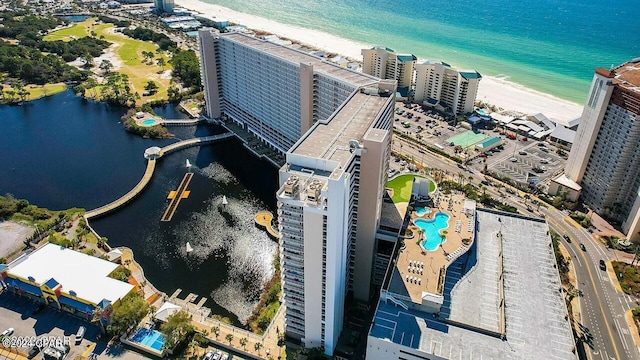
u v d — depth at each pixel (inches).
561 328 6048.2
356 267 7283.5
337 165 6028.5
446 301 6510.8
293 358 6579.7
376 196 6574.8
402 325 6018.7
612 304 7416.3
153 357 6648.6
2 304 7465.6
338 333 6840.6
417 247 7140.8
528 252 7455.7
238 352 6712.6
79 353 6668.3
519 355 5629.9
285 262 6092.5
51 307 7431.1
